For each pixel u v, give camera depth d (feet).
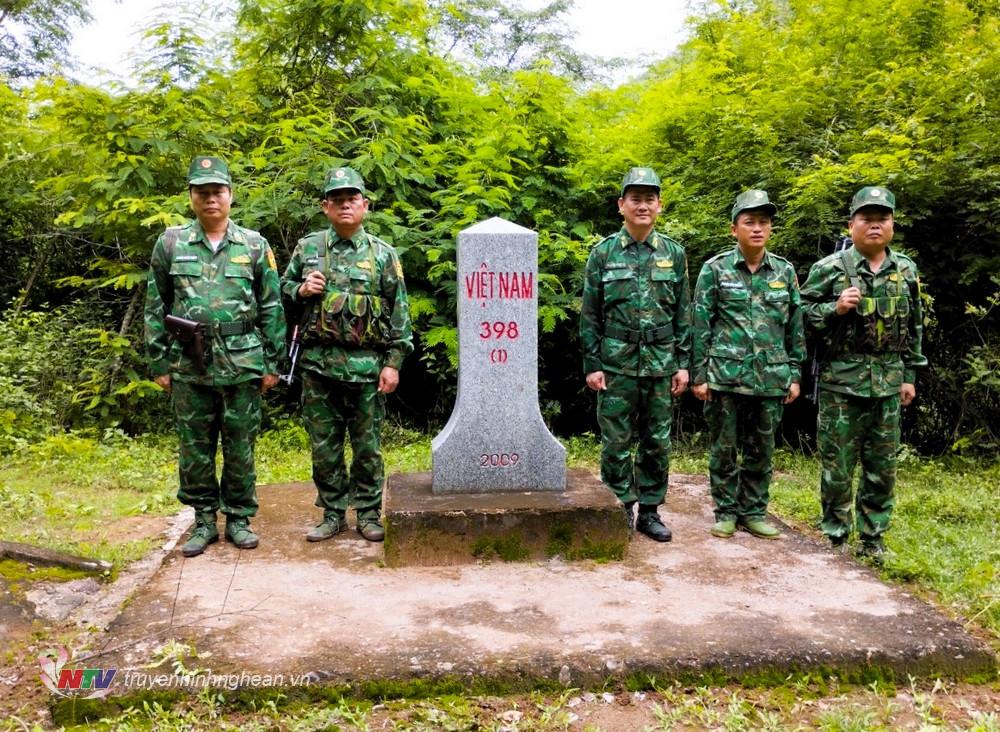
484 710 8.36
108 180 22.38
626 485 13.99
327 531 13.53
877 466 13.06
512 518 12.26
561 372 26.30
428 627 9.76
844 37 24.63
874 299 12.69
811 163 20.98
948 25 24.11
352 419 13.42
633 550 13.01
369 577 11.58
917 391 22.94
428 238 22.38
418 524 12.10
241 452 12.89
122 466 19.75
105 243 24.85
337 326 12.73
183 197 22.00
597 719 8.25
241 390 12.59
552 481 13.50
